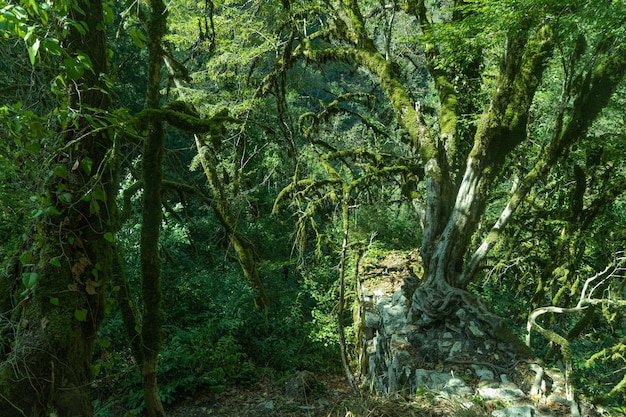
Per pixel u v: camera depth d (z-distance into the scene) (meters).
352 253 14.73
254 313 13.84
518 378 7.68
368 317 12.27
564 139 9.17
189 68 16.83
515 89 9.20
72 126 4.05
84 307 4.04
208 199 8.54
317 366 14.02
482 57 12.02
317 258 14.12
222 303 13.29
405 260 14.71
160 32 5.48
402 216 17.61
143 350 5.32
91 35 4.08
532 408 6.75
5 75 4.95
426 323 9.29
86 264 4.02
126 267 11.06
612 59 8.79
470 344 8.64
